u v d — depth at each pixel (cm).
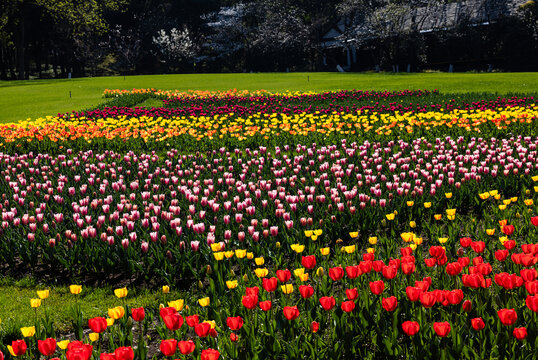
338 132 1563
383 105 2198
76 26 7056
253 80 4553
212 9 8538
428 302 405
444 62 6912
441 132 1495
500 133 1418
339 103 2442
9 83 5272
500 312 378
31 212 865
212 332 420
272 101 2564
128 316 491
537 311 399
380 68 7200
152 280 666
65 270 716
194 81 4609
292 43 7106
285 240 701
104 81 4928
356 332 457
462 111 1869
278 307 502
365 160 1134
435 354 411
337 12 7075
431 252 523
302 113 1967
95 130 1636
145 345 449
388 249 647
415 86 3469
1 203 934
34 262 712
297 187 952
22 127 1798
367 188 923
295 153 1272
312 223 752
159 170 1093
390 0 6550
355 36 6756
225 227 759
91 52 7894
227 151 1454
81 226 744
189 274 658
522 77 3809
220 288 554
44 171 1156
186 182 1052
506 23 6312
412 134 1455
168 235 715
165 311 412
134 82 4672
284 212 765
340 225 758
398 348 422
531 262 484
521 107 1856
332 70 7781
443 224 802
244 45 8025
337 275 470
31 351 461
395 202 833
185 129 1638
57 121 2066
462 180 902
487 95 2417
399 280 555
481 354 397
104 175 1084
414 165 1096
